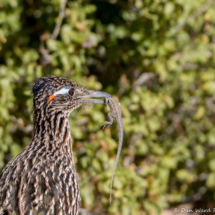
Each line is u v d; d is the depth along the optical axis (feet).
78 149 35.27
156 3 34.55
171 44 36.45
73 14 33.37
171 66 36.55
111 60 39.83
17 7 35.32
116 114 25.79
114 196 34.65
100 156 33.19
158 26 35.83
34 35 39.11
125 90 40.14
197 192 46.57
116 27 40.29
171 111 44.50
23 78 35.91
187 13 35.58
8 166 23.09
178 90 41.81
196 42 38.78
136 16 37.68
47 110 24.06
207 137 42.80
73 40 33.99
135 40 36.91
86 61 41.65
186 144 42.52
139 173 39.96
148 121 38.65
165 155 40.83
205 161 43.68
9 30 34.17
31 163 22.77
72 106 24.81
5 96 33.24
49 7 35.04
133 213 35.32
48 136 24.23
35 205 21.13
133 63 40.81
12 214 20.77
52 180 22.43
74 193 23.29
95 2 42.16
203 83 40.16
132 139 40.24
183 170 42.55
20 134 38.60
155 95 39.65
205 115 43.60
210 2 37.11
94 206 37.11
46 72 35.70
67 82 24.81
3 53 36.94
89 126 34.96
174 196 43.62
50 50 35.53
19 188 21.59
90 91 25.35
